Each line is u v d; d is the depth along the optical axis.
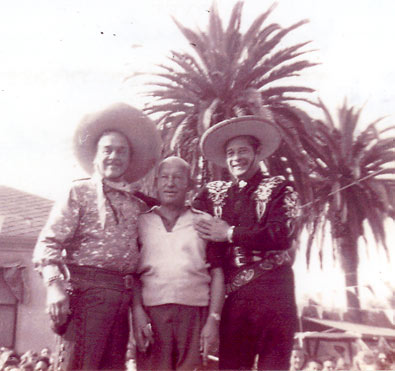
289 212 2.04
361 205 9.51
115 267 1.88
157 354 1.86
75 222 1.90
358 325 5.22
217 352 2.06
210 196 2.23
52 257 1.80
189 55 8.49
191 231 2.05
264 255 2.06
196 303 1.94
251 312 2.00
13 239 7.52
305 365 3.79
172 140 8.41
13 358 4.14
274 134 2.23
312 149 9.00
